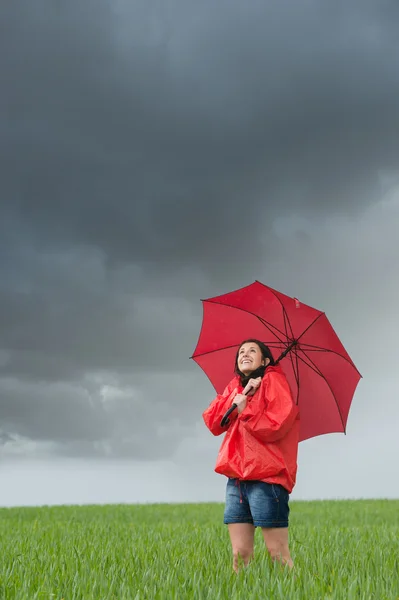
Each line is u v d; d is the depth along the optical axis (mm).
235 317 6465
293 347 6238
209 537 9031
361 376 6363
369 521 13133
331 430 6316
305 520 13023
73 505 18781
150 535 9656
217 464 5668
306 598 4719
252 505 5504
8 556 6918
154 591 4898
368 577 5266
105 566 6246
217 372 6520
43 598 4785
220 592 4840
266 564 5641
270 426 5438
